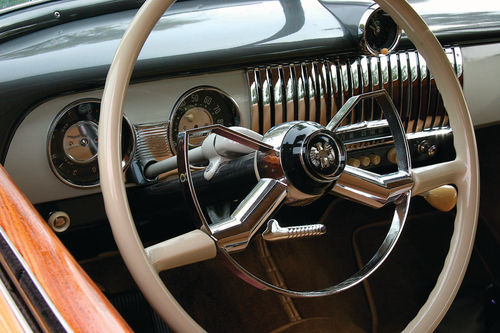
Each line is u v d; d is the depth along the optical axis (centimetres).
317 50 134
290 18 139
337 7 139
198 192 103
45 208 125
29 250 58
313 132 85
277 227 90
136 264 76
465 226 106
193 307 177
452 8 166
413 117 155
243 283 186
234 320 175
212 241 84
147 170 124
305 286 188
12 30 127
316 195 89
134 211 137
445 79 107
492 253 196
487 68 163
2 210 62
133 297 147
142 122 124
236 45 127
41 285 54
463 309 172
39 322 50
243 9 141
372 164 154
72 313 52
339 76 140
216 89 129
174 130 129
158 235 155
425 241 205
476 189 108
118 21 134
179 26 131
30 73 113
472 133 108
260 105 134
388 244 103
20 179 117
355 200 99
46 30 130
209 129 84
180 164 84
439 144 163
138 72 120
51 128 115
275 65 133
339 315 182
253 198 88
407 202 105
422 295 190
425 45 106
